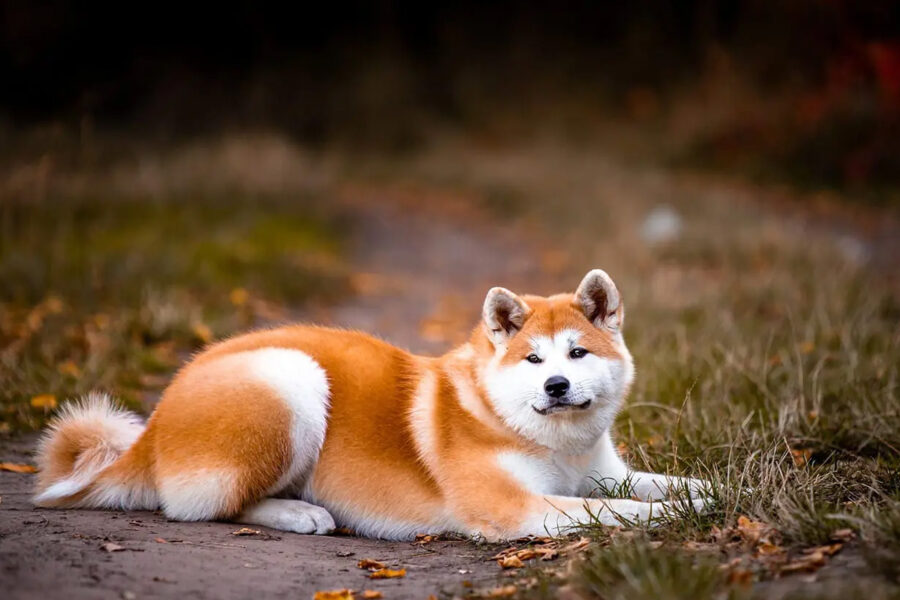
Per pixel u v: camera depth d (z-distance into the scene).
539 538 5.62
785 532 5.11
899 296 12.45
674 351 9.73
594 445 6.14
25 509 5.95
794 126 28.23
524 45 38.50
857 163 25.44
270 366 5.99
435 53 39.41
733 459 6.66
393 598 4.64
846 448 7.20
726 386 8.30
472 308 14.63
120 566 4.80
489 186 27.06
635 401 8.29
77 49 28.00
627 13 38.66
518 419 5.83
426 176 29.38
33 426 8.08
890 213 22.03
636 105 34.59
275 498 6.03
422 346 11.95
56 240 14.88
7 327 10.70
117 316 11.54
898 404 7.67
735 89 31.72
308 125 34.44
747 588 4.35
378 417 6.05
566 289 15.32
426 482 5.94
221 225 18.34
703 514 5.63
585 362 5.89
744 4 34.62
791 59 31.86
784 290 12.53
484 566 5.25
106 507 6.08
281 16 38.00
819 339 9.98
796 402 7.64
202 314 12.24
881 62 27.52
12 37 25.67
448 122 35.72
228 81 34.97
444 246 20.94
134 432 6.30
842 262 14.58
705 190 24.62
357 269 17.72
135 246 15.48
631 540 5.07
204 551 5.19
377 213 24.09
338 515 6.06
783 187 25.31
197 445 5.81
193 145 25.67
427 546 5.73
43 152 18.69
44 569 4.65
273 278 14.81
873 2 28.69
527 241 21.48
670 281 13.62
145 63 31.50
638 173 27.72
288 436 5.89
